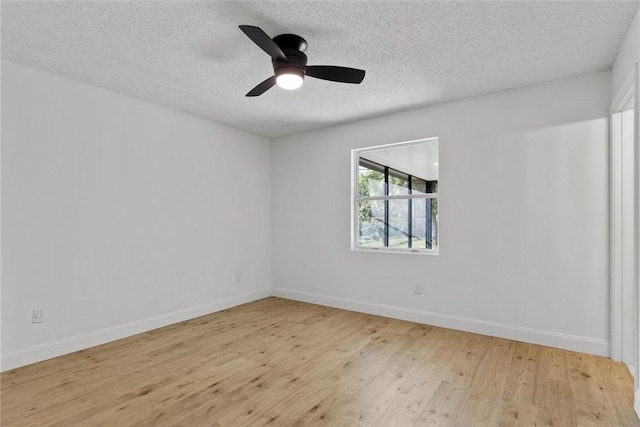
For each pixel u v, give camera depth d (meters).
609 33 2.26
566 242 2.94
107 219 3.20
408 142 3.84
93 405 2.08
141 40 2.36
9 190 2.61
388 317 3.92
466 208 3.43
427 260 3.67
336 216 4.40
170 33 2.28
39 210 2.77
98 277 3.12
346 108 3.75
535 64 2.71
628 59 2.23
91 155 3.09
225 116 4.03
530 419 1.92
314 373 2.50
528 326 3.10
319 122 4.27
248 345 3.07
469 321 3.40
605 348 2.77
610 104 2.76
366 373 2.50
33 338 2.71
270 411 2.02
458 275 3.47
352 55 2.57
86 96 3.06
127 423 1.90
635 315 2.04
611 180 2.71
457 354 2.84
